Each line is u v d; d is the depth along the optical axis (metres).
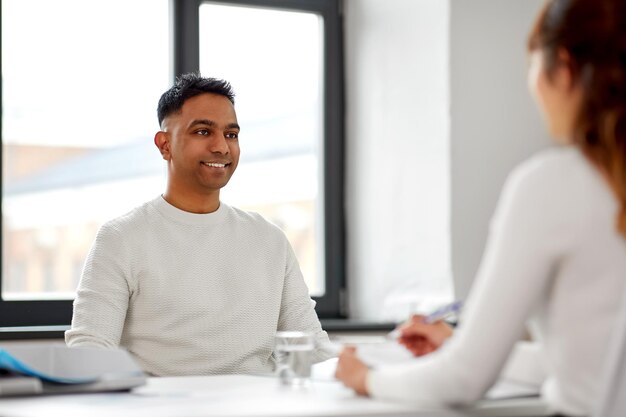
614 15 1.52
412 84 4.24
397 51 4.32
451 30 4.07
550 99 1.61
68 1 4.46
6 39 4.14
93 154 5.37
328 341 3.14
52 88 4.54
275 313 3.12
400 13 4.30
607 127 1.51
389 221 4.33
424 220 4.16
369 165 4.46
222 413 1.59
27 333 3.71
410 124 4.25
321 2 4.59
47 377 1.92
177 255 3.00
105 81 4.54
